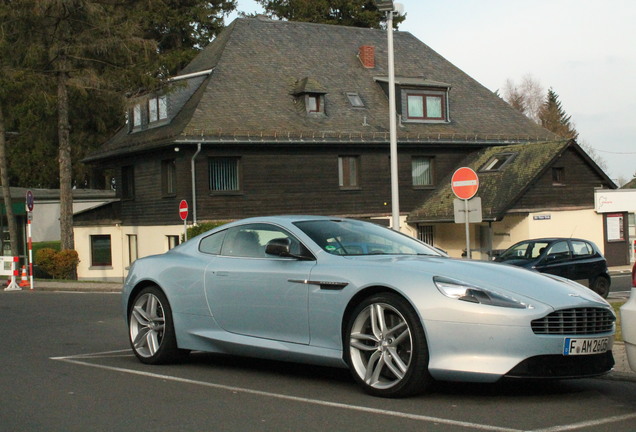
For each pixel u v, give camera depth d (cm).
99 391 701
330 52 3800
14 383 748
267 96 3356
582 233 3356
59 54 2769
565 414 596
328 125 3322
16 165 5128
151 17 4947
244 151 3145
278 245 712
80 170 5059
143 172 3419
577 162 3350
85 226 3703
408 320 626
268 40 3712
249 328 751
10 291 2380
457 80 4003
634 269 602
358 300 671
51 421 589
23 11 2627
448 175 3622
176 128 3100
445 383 717
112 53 2794
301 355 702
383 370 663
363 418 583
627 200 3428
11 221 3084
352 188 3359
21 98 2775
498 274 648
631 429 551
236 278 761
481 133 3672
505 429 548
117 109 2928
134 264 877
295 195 3238
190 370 805
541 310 603
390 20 1841
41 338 1105
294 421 577
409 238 797
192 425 570
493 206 3194
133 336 859
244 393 684
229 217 3119
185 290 807
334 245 730
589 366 628
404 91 3559
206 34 5394
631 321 590
